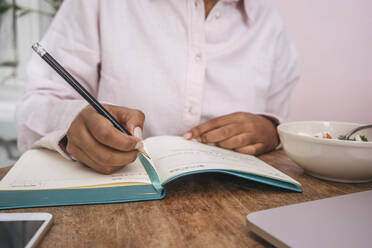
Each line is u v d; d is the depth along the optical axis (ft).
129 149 1.51
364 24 5.02
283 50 3.57
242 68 3.16
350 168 1.70
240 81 3.12
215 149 2.14
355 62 5.23
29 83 2.58
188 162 1.63
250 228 1.13
